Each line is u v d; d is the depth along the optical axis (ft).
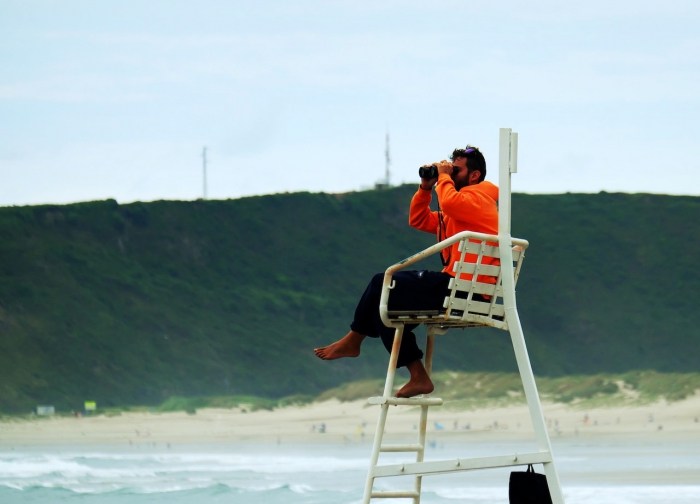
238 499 139.95
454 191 50.55
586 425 646.74
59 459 401.90
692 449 431.43
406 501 134.21
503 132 48.19
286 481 221.87
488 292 48.21
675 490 187.83
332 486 194.29
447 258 54.29
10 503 135.95
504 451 490.08
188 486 189.67
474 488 168.55
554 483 44.78
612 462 333.42
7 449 582.35
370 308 50.19
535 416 46.21
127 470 288.30
